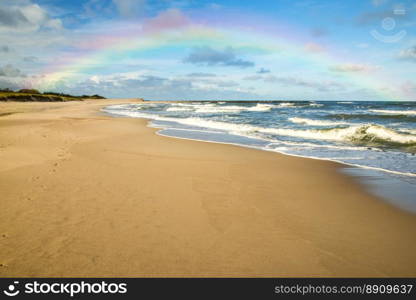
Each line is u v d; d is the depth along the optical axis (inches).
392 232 157.0
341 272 123.5
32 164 288.7
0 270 119.2
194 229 158.4
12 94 2751.0
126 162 312.5
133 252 134.4
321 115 1016.9
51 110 1528.1
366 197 212.1
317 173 278.5
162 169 285.9
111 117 1041.5
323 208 191.2
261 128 653.3
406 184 242.5
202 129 668.7
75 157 329.7
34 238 144.3
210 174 271.0
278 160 335.3
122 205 189.3
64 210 179.0
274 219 173.3
